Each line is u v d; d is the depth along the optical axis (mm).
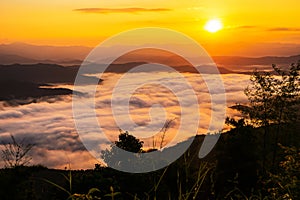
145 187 11938
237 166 23422
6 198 10812
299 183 8633
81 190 13625
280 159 33281
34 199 11188
